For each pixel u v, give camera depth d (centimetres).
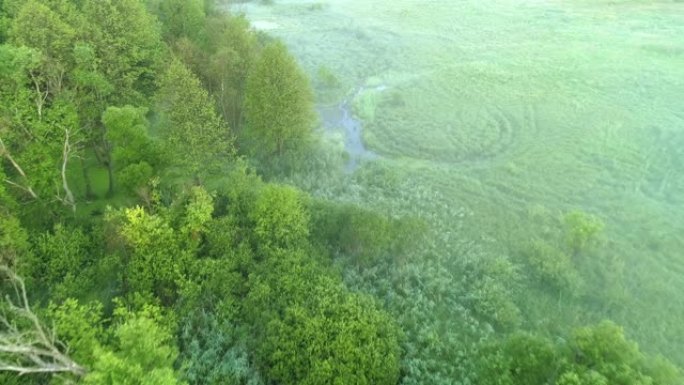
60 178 4934
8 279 3647
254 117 5419
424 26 10469
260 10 11625
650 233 4684
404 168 5888
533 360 2709
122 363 2555
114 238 3984
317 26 10612
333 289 3691
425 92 7788
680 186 5319
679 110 6819
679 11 10269
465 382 3369
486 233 4834
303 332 3275
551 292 4181
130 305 3559
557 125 6656
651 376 2509
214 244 4009
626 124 6556
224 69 5566
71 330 2988
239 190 4550
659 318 3888
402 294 4150
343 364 3067
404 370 3447
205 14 7469
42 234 3997
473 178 5675
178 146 4338
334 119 7194
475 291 4131
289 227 4159
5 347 2444
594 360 2609
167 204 4509
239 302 3709
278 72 5234
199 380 3272
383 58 9050
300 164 5766
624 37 9250
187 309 3600
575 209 5069
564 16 10506
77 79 4556
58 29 4725
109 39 5081
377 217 4306
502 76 8106
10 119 4025
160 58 5638
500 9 11212
